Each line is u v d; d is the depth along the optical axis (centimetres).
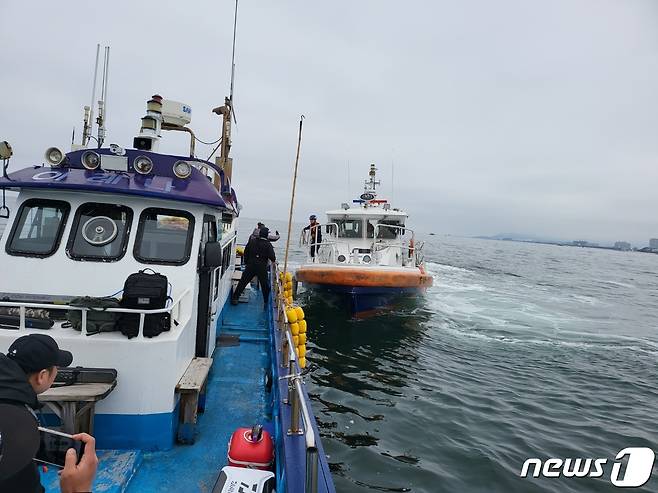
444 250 6731
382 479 562
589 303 2095
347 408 768
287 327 504
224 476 309
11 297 397
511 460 625
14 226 431
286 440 346
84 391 328
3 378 159
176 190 446
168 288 414
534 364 1073
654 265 9100
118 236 442
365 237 1598
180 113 766
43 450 331
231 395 516
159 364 362
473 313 1614
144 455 365
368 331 1277
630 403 864
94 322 361
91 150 477
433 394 850
